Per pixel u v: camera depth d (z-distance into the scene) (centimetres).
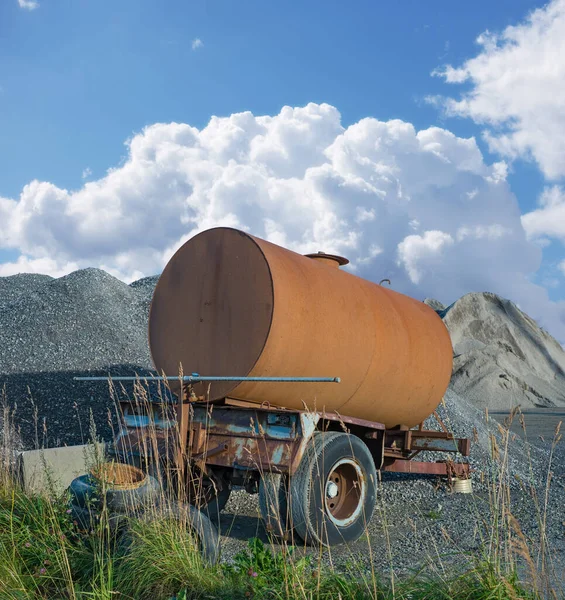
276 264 642
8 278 1992
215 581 411
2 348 1341
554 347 4606
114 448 664
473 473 992
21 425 1042
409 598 385
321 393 695
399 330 787
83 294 1520
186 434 622
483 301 4647
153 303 718
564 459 1234
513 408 429
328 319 673
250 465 585
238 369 630
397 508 807
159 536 438
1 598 398
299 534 574
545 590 364
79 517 488
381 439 788
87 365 1273
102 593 388
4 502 556
